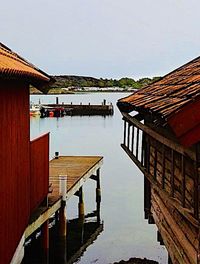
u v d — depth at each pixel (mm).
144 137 8172
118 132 45438
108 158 30578
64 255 13148
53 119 59875
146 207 9289
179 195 5746
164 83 7445
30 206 9445
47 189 11383
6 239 6977
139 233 15727
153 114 4922
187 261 5559
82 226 16234
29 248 12469
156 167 7355
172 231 6598
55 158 19031
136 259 13508
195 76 6062
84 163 17906
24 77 6570
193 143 4168
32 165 9602
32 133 43375
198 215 4656
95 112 65375
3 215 6766
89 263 13312
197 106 4105
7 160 7059
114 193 21031
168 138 5422
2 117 6691
